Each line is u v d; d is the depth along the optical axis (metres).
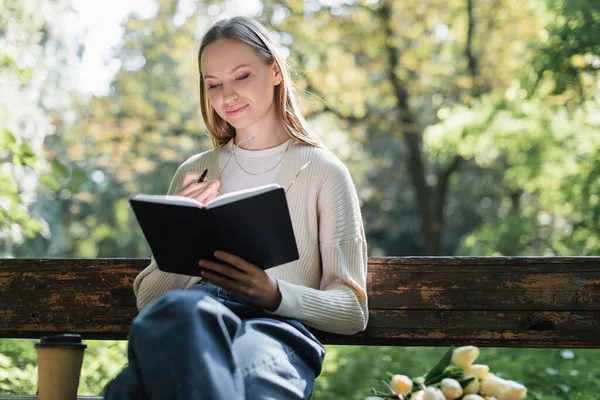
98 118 15.64
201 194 2.60
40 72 7.49
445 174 18.08
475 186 22.59
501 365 5.51
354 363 6.98
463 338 2.91
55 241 14.04
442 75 17.00
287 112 2.95
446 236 23.34
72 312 3.12
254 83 2.83
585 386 5.11
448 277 2.94
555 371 5.22
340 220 2.79
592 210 11.19
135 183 21.22
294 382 2.31
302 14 15.15
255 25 2.90
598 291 2.85
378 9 15.73
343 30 15.73
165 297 2.10
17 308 3.15
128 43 16.75
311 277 2.81
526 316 2.88
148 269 2.86
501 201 22.48
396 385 2.30
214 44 2.84
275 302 2.53
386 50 16.22
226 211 2.33
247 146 2.95
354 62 16.12
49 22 9.41
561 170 11.36
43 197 12.87
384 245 24.45
